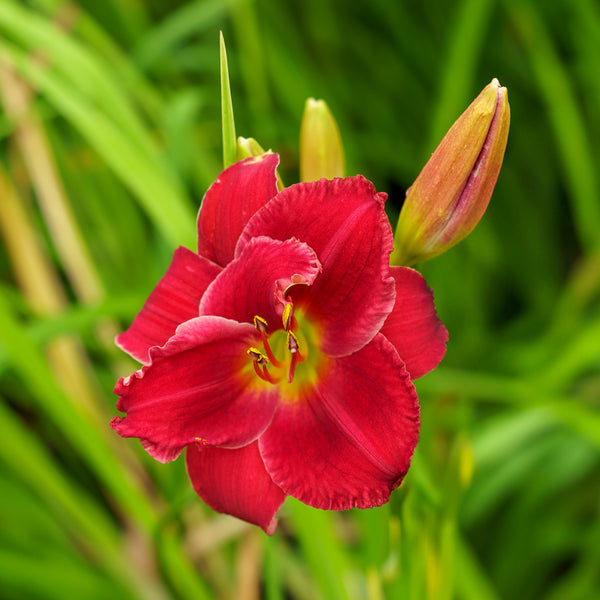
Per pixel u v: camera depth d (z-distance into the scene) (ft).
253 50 3.44
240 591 2.88
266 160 2.19
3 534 2.91
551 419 2.85
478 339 3.74
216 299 2.14
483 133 2.20
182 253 2.19
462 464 2.40
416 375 2.17
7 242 3.06
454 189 2.23
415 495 2.43
